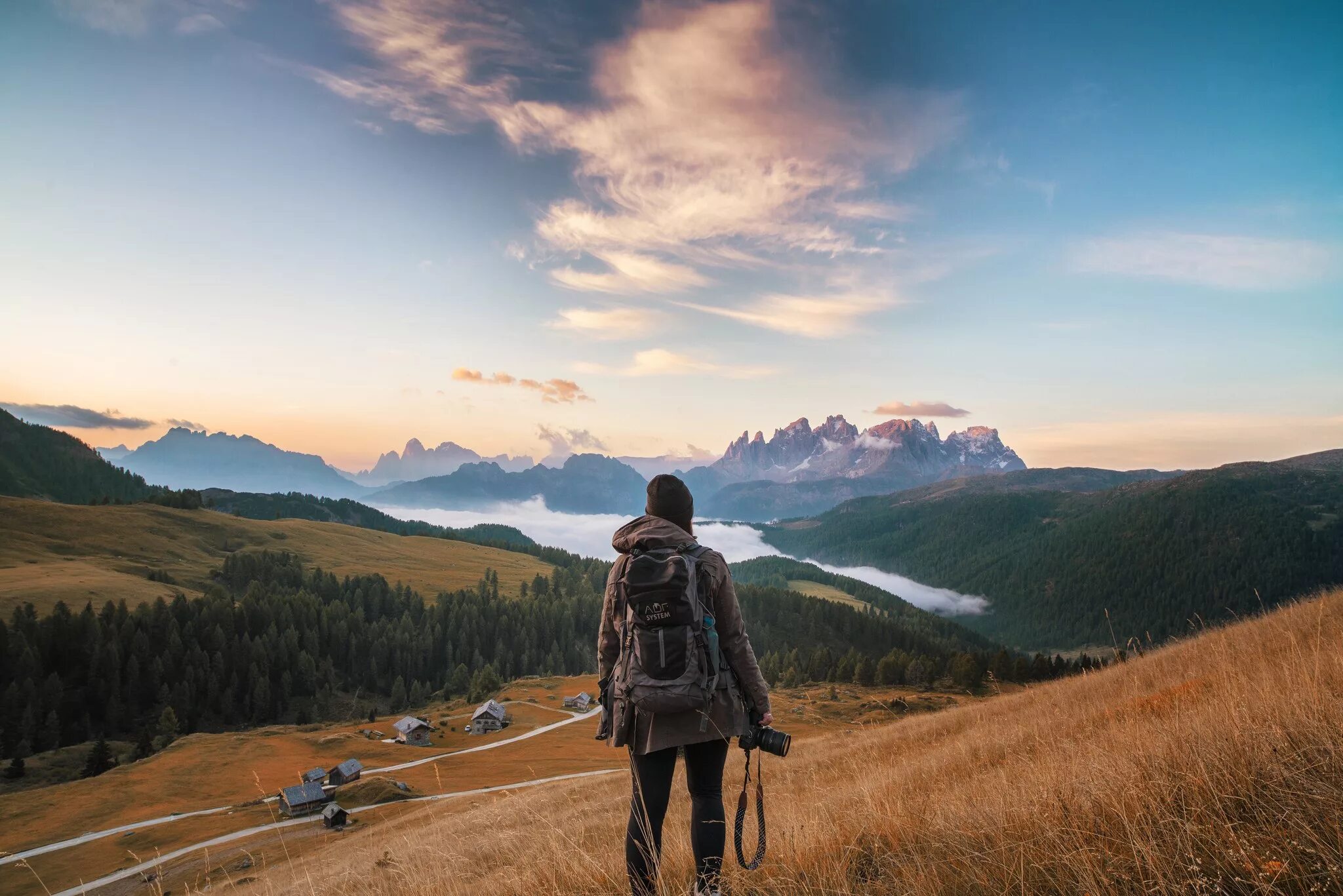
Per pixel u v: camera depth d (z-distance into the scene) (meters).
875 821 4.53
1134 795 3.59
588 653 179.75
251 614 147.75
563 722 101.44
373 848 15.87
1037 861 3.17
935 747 16.16
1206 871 2.83
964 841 3.71
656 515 3.78
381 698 145.50
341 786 59.44
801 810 6.22
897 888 3.33
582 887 4.49
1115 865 2.98
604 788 23.97
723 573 3.58
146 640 129.25
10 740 106.81
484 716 97.56
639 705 3.30
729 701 3.39
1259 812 3.18
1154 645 19.66
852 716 71.44
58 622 129.25
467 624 166.88
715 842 3.34
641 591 3.43
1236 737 3.92
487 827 14.77
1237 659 10.73
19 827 56.66
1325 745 3.53
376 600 180.88
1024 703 22.14
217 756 78.56
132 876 37.06
